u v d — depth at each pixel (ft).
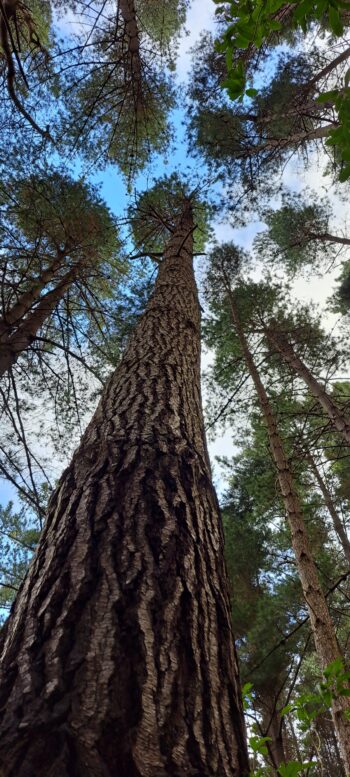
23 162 19.75
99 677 3.18
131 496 5.08
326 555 26.96
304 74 21.83
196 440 6.75
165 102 22.11
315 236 29.50
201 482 5.86
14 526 22.40
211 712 3.37
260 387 23.39
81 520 4.77
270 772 5.07
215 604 4.40
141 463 5.62
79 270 21.99
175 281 14.11
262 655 22.17
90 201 21.80
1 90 17.39
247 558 26.81
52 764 2.58
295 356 25.57
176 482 5.49
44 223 20.51
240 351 28.22
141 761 2.73
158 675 3.35
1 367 16.80
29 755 2.63
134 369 8.39
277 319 28.43
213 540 5.20
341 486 31.53
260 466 27.37
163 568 4.29
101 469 5.53
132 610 3.77
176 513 5.03
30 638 3.60
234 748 3.28
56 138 19.42
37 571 4.44
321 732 20.03
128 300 24.62
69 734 2.76
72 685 3.11
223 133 22.12
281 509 24.29
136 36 15.25
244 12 6.32
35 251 17.53
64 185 20.86
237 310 28.35
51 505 5.50
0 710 3.01
